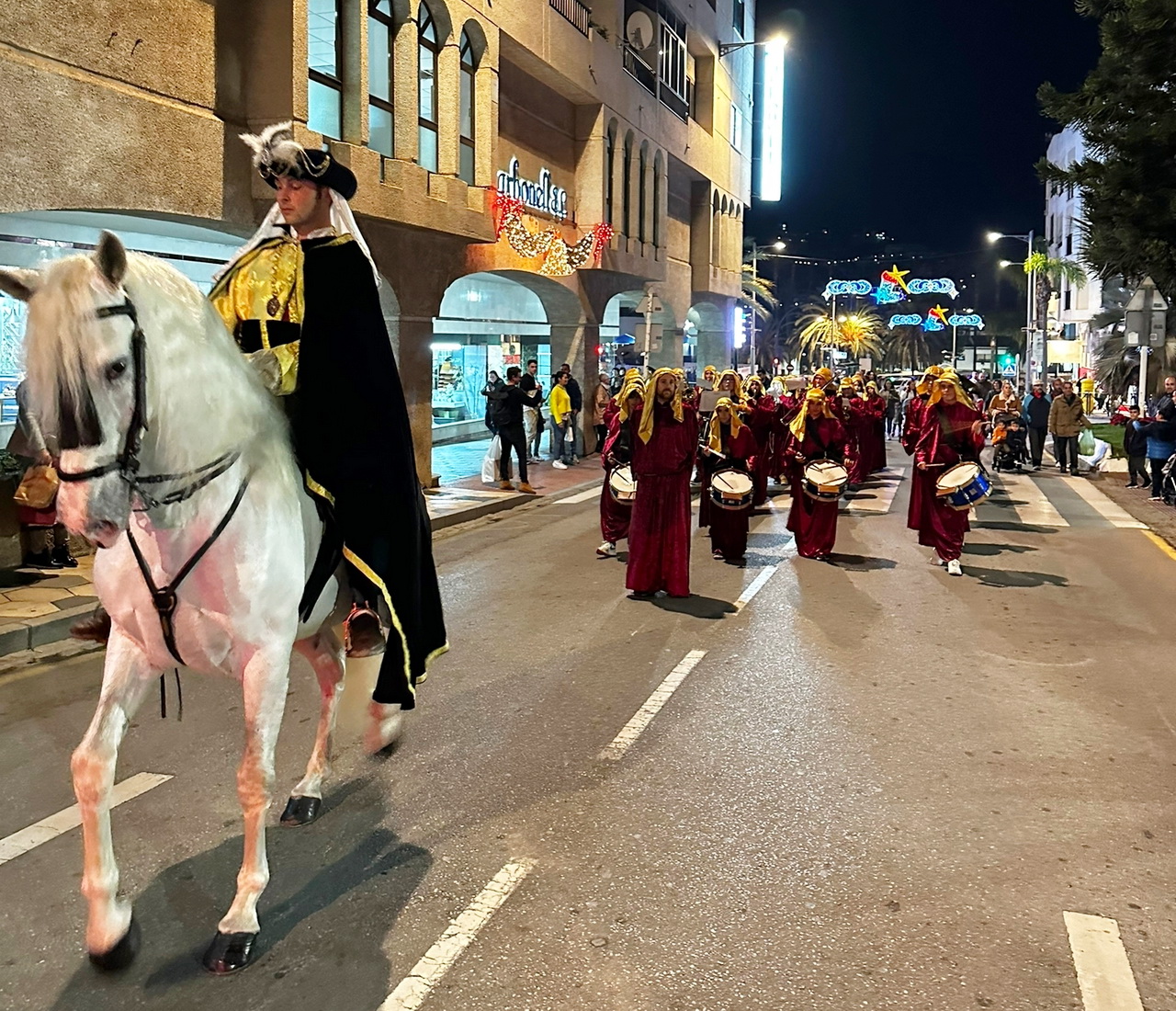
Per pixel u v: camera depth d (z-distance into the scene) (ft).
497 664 24.63
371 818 16.03
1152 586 34.50
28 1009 11.21
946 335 353.51
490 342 88.17
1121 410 119.55
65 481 9.07
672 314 99.71
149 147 32.96
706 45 102.89
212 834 15.46
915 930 12.95
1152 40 48.21
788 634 27.58
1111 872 14.56
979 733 20.18
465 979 11.78
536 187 65.41
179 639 11.25
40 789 17.12
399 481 13.01
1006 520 50.24
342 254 12.51
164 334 10.14
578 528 46.26
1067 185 54.44
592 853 14.93
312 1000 11.38
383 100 47.29
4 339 35.96
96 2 31.07
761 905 13.51
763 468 52.01
